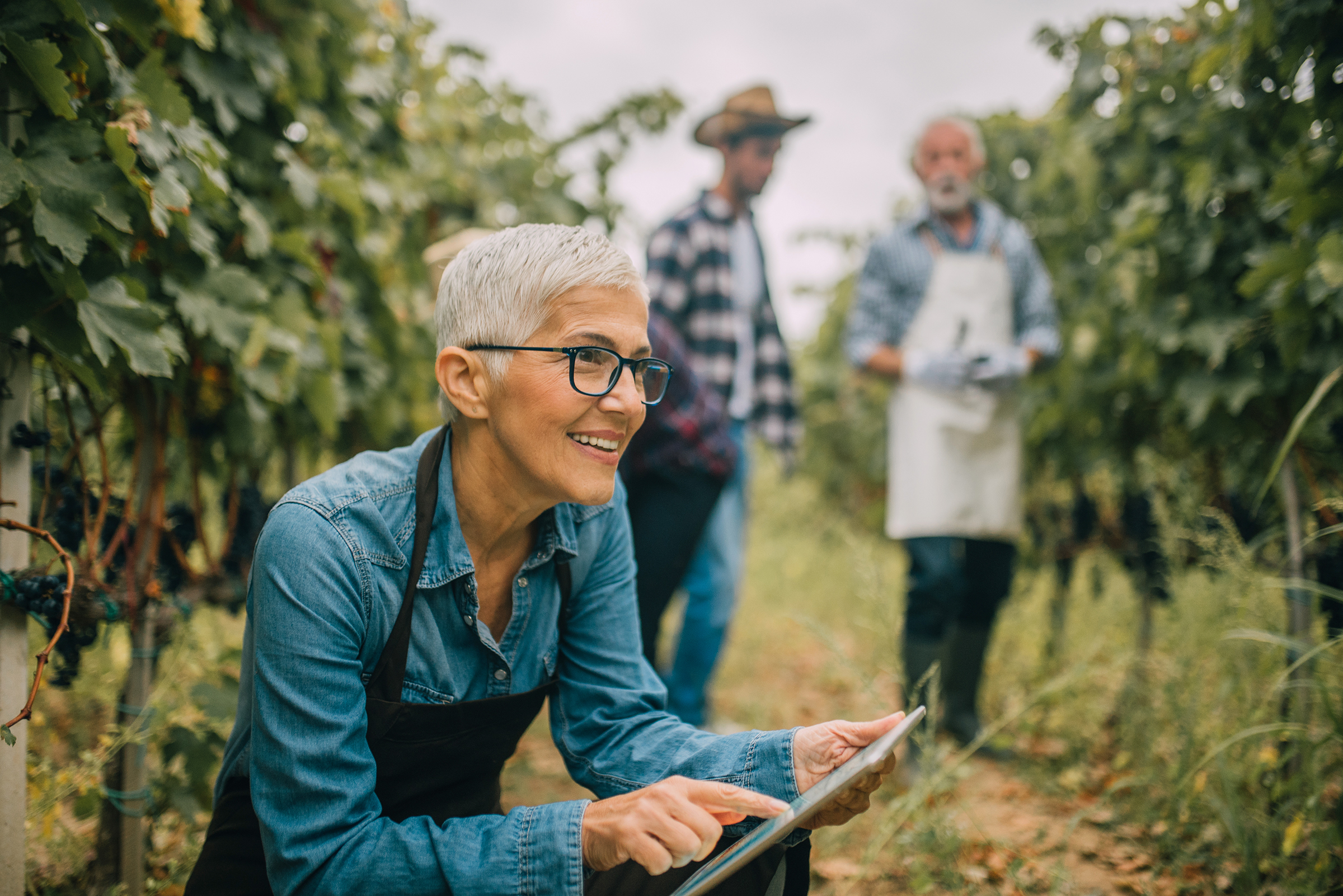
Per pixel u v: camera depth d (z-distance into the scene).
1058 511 3.76
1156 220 2.73
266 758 1.21
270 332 2.00
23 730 1.53
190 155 1.71
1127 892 2.11
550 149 4.27
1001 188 4.26
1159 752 2.63
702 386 2.88
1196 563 2.87
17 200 1.42
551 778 2.84
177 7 1.75
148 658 1.91
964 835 2.28
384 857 1.18
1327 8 1.95
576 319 1.23
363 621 1.28
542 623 1.46
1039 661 3.48
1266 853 1.99
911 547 3.20
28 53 1.36
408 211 3.15
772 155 3.29
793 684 4.12
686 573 3.00
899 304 3.35
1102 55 3.16
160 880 1.94
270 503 2.46
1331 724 2.08
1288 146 2.30
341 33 2.49
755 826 1.37
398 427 3.00
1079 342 3.20
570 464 1.26
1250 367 2.51
